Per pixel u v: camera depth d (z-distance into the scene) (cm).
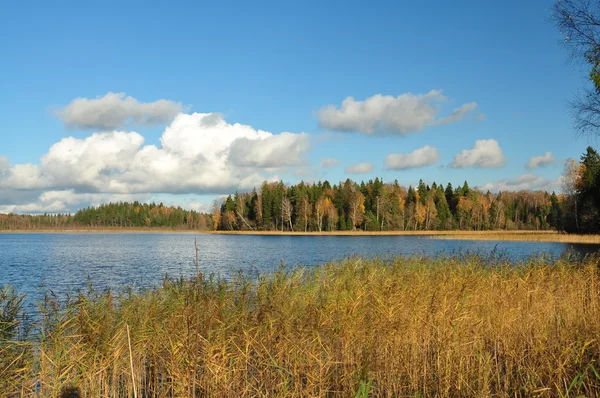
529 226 10369
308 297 1055
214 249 4934
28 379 708
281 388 735
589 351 832
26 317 945
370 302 984
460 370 777
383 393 799
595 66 1538
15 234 13362
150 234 13288
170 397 777
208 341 739
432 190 10594
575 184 6181
